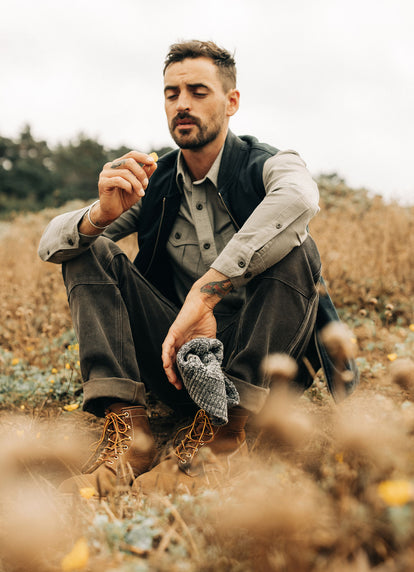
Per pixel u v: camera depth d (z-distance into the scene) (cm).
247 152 210
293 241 177
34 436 204
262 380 175
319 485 125
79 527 125
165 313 204
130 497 146
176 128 202
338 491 115
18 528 117
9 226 1081
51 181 4088
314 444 159
